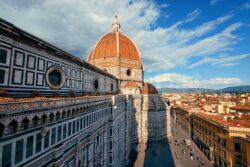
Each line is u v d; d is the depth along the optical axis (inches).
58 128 900.0
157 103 4153.5
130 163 2856.8
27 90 856.3
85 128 1277.1
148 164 2817.4
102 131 1723.7
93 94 1857.8
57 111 863.1
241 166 2234.3
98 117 1600.6
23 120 638.5
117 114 2260.1
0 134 549.0
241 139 2292.1
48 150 811.4
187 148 3663.9
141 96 3922.2
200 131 3661.4
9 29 733.9
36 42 905.5
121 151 2578.7
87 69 1679.4
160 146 3715.6
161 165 2785.4
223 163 2564.0
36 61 924.6
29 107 661.3
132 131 3730.3
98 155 1589.6
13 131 602.5
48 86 1030.4
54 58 1086.4
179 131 5167.3
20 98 733.3
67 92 1251.2
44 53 987.9
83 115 1239.5
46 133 794.2
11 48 760.3
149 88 4264.3
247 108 3764.8
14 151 611.5
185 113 5073.8
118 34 4138.8
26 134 669.3
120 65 3693.4
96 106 1519.4
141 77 4060.0
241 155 2268.7
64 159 947.3
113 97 2028.8
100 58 3816.4
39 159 735.7
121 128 2583.7
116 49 3762.3
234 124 2519.7
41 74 967.0
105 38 4101.9
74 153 1084.5
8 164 585.3
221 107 4104.3
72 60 1325.0
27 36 836.0
